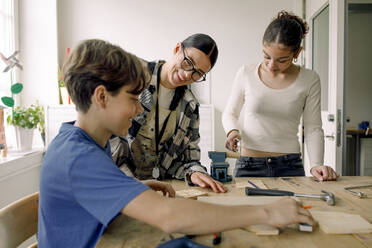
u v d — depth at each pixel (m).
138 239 0.63
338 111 2.03
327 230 0.64
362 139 3.53
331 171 1.15
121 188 0.54
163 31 3.05
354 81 3.97
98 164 0.55
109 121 0.61
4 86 2.42
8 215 0.74
